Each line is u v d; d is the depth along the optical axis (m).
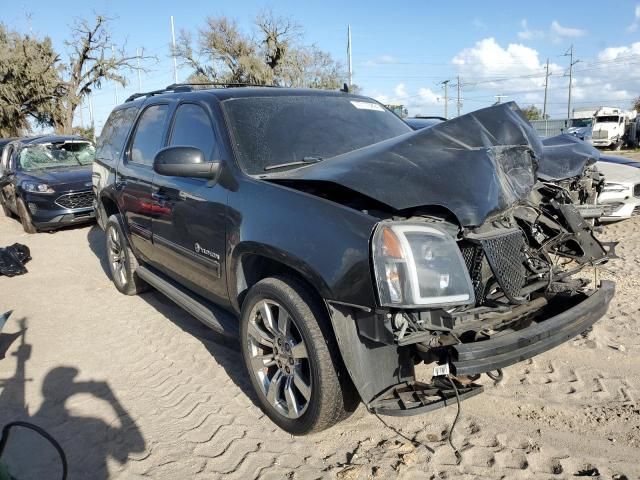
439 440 2.96
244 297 3.40
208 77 42.91
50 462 2.97
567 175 3.72
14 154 11.22
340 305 2.62
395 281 2.40
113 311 5.36
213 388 3.69
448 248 2.49
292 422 3.00
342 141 3.87
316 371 2.74
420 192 2.65
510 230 2.83
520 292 2.81
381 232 2.47
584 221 3.42
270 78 41.03
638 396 3.28
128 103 5.89
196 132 3.98
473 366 2.44
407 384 2.71
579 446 2.85
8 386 3.86
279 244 2.86
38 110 36.00
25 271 7.16
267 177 3.31
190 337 4.58
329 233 2.65
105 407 3.52
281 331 2.98
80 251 8.34
